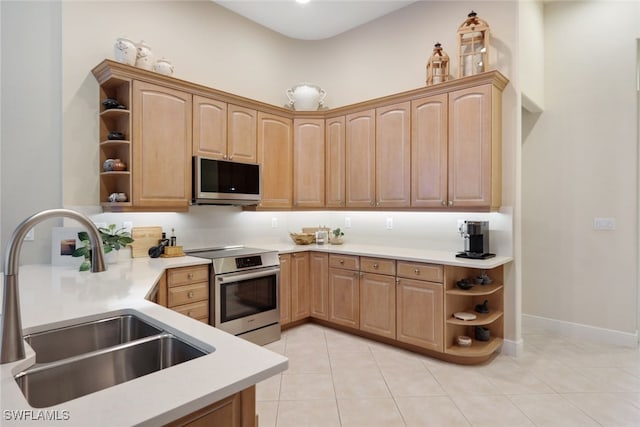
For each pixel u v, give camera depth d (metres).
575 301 3.51
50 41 2.71
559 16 3.55
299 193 3.96
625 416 2.15
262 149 3.68
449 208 3.12
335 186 3.91
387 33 3.88
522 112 3.77
